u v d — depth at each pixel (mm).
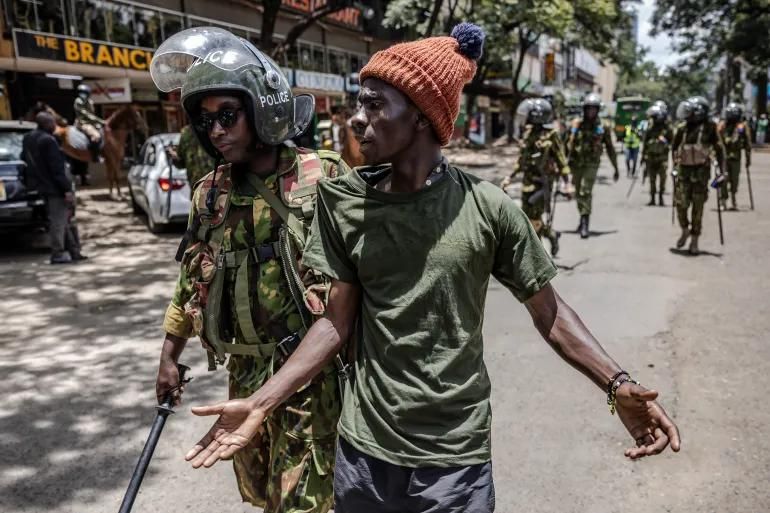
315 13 13367
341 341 1799
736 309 5844
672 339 5109
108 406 4195
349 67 30391
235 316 2148
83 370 4793
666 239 9289
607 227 10469
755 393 4113
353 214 1712
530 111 7582
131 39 17531
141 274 7789
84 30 16031
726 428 3691
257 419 1712
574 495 3117
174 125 20672
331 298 1797
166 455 3594
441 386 1655
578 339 1713
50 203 8219
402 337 1671
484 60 25766
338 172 2236
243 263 2105
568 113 37031
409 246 1665
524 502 3072
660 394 4133
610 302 6141
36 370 4793
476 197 1700
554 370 4586
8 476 3381
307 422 2074
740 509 2971
